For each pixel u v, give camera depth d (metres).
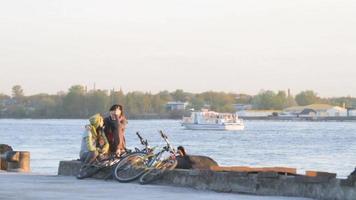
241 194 30.88
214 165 35.22
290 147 171.12
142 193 30.58
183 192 31.14
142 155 35.34
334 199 28.64
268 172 30.64
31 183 34.22
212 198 29.14
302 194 29.67
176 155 35.16
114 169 35.69
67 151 129.75
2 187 32.31
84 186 33.03
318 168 99.44
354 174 28.47
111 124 37.31
